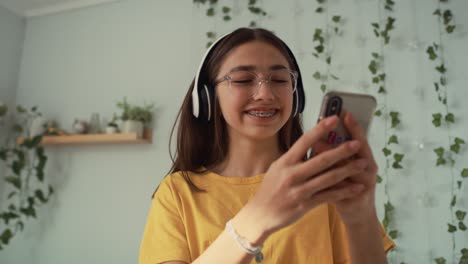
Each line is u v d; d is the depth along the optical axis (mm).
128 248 2156
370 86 1956
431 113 1851
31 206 2314
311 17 2141
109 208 2266
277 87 770
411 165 1825
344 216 585
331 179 474
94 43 2617
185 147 925
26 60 2771
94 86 2527
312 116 1993
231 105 772
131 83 2436
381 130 1896
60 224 2350
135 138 2162
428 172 1798
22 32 2826
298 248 740
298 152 481
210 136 931
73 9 2748
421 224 1759
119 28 2578
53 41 2740
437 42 1913
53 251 2322
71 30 2711
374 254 616
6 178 2305
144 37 2492
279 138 917
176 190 830
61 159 2465
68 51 2676
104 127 2414
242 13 2271
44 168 2480
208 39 2301
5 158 2432
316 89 2025
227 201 797
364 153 494
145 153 2268
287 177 479
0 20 2666
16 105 2684
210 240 744
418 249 1738
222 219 767
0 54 2633
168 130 2252
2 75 2631
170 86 2330
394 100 1912
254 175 852
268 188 503
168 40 2418
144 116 2260
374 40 2006
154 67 2406
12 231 2449
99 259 2203
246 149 855
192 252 754
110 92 2471
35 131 2465
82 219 2309
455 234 1702
